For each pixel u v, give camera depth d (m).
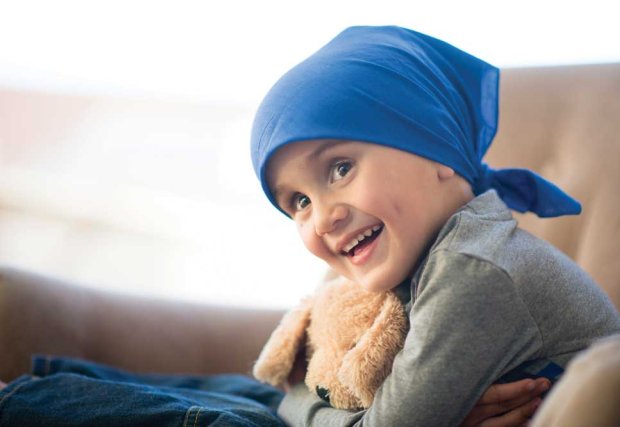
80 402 0.77
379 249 0.71
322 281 1.09
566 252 1.03
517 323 0.65
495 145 1.12
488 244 0.67
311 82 0.72
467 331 0.64
